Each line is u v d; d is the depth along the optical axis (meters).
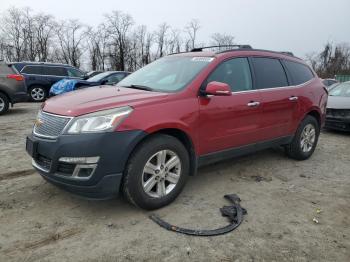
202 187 4.41
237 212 3.65
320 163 5.74
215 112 4.04
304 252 3.02
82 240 3.10
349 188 4.61
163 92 3.83
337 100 8.47
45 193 4.04
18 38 52.59
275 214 3.72
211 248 3.03
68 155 3.20
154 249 2.99
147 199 3.54
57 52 53.16
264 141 4.91
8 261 2.77
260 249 3.04
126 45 53.16
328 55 57.44
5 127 8.03
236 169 5.18
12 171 4.78
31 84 14.16
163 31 54.06
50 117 3.48
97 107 3.32
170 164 3.69
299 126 5.53
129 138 3.28
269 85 4.91
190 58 4.53
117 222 3.42
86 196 3.35
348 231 3.42
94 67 53.19
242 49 4.74
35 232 3.20
